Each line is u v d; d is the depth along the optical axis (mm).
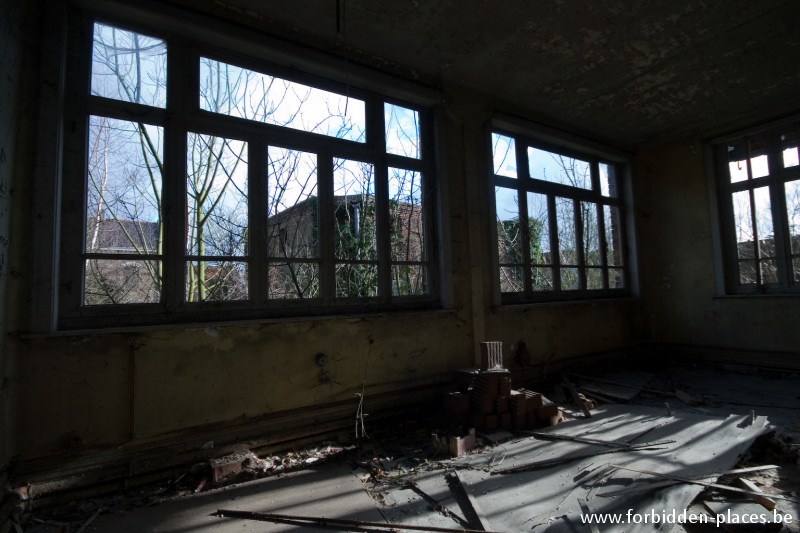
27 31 2584
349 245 3945
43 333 2498
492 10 3590
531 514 2188
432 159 4578
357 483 2646
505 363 4816
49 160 2605
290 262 3564
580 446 3111
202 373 2990
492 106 5066
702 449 2920
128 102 2979
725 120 5973
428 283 4383
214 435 3014
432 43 4012
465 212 4664
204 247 3240
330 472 2844
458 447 3047
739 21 3859
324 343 3545
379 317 3869
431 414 4000
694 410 4023
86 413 2607
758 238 5879
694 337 6348
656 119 5875
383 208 4148
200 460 2930
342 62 3887
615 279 6594
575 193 6070
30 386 2469
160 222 3064
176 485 2729
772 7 3686
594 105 5406
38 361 2500
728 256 6148
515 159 5488
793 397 4320
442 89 4613
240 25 3367
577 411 4094
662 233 6727
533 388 4930
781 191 5664
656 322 6734
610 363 5977
